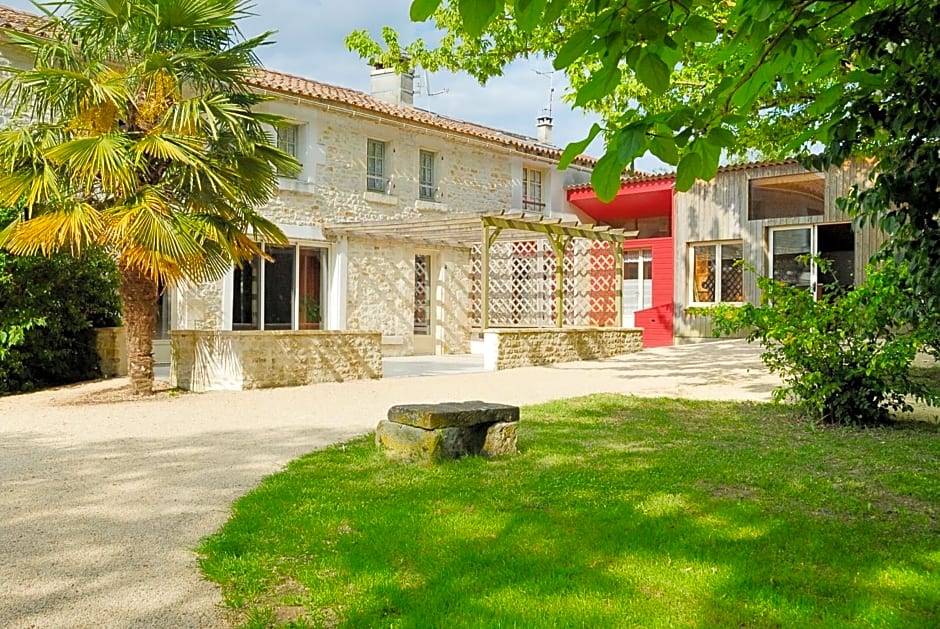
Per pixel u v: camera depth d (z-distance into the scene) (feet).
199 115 26.81
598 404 27.27
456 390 32.12
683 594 9.88
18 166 26.55
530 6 6.38
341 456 18.11
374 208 49.90
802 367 23.81
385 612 9.41
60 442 20.26
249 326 44.24
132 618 9.29
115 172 25.05
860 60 9.34
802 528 12.57
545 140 70.79
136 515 13.50
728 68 8.07
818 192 48.75
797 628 8.95
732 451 18.85
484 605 9.47
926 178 10.94
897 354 21.75
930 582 10.28
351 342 35.73
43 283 31.68
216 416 24.89
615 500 14.12
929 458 18.13
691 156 7.08
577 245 58.90
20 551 11.60
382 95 57.77
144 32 27.81
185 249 25.86
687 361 43.62
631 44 6.68
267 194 31.22
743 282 51.88
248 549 11.62
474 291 57.72
